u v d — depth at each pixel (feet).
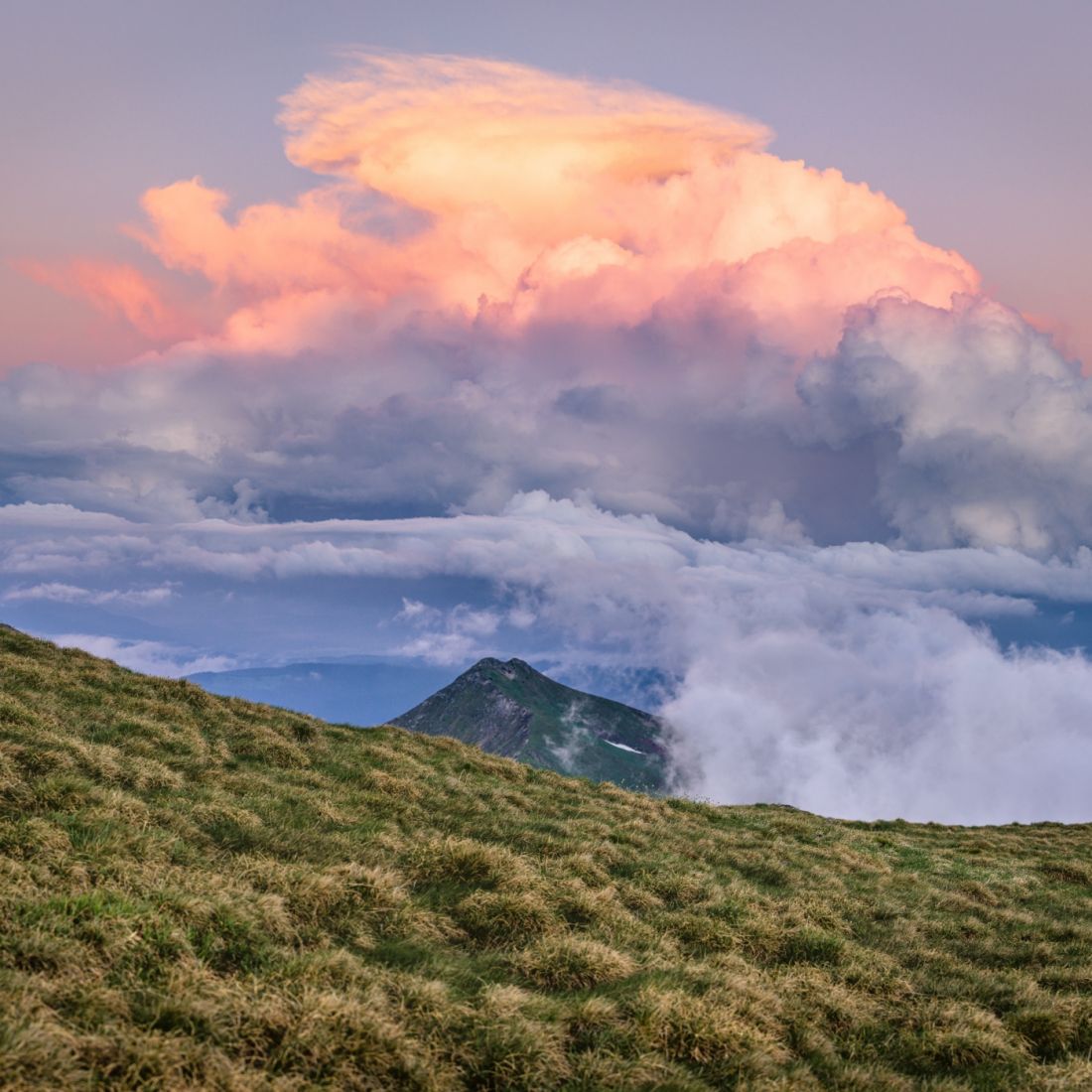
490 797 86.69
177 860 47.75
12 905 34.24
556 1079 32.22
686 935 53.52
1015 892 85.25
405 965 40.34
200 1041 28.43
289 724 94.38
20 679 83.10
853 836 106.32
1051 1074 39.04
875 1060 40.16
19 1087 23.47
